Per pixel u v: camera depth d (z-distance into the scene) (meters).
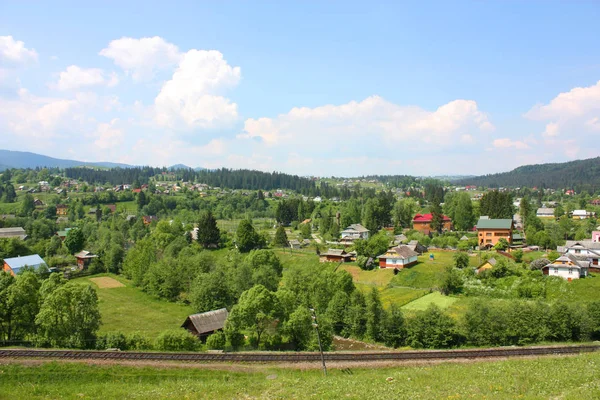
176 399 35.97
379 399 31.83
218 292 83.06
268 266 99.44
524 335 60.34
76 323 56.84
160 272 101.38
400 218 182.50
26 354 48.41
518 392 32.06
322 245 150.00
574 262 87.00
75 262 139.25
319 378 41.66
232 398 35.62
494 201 165.50
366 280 103.62
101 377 44.22
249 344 62.09
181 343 56.78
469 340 61.69
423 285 94.94
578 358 43.44
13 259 119.50
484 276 91.81
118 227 183.38
